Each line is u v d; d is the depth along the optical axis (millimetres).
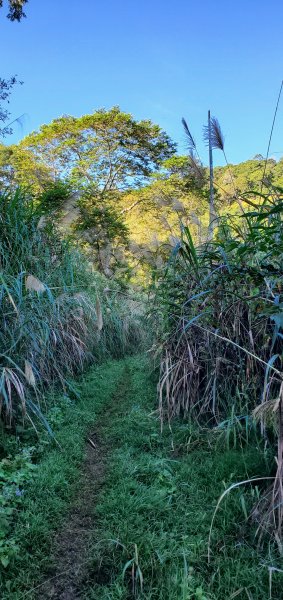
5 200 3855
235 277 3033
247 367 2990
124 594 1781
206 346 3289
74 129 18969
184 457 2990
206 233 4273
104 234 10539
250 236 2748
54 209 4836
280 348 2896
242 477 2508
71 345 4953
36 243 4199
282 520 1967
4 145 7457
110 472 2889
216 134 3674
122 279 8336
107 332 7395
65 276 4836
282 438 1935
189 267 3664
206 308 3289
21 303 3182
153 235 5953
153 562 1931
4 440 3006
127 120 18672
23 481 2648
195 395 3566
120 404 4621
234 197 3529
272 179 3395
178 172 15688
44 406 3994
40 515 2305
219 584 1783
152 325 5184
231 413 2947
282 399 1855
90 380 5461
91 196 13539
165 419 3717
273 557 1896
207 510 2307
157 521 2262
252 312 2916
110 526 2236
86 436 3629
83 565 2021
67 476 2811
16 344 3230
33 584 1901
